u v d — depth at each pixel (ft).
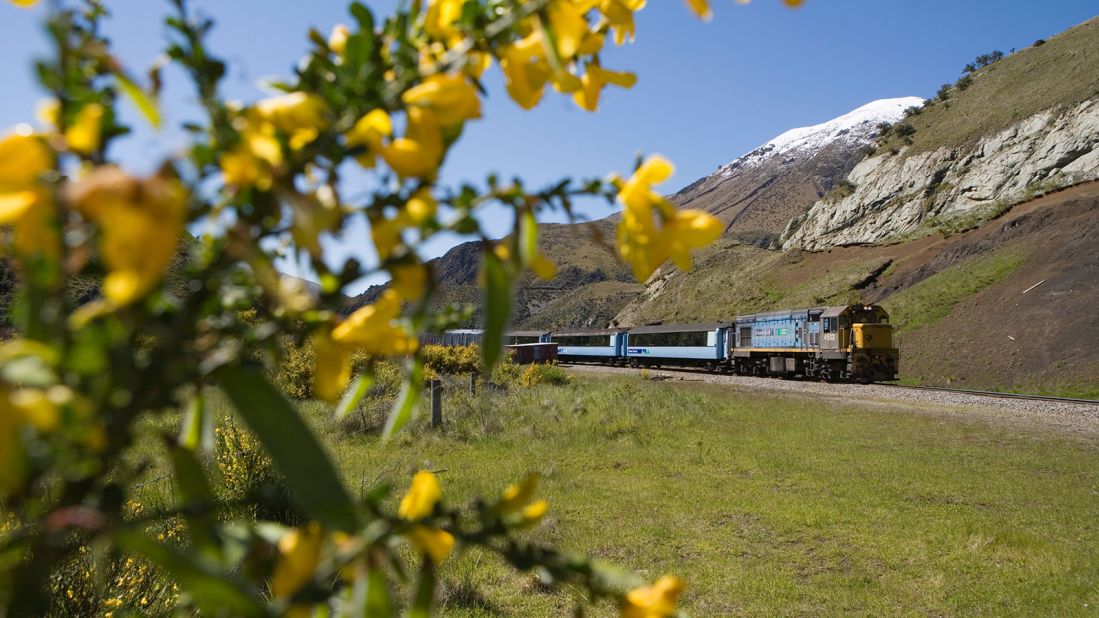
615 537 19.27
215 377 1.54
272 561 1.65
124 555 8.48
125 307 1.27
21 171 1.13
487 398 44.86
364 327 1.74
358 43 1.67
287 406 1.56
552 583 1.84
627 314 189.78
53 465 1.13
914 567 17.49
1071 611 15.02
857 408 48.03
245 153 1.37
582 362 141.08
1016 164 139.85
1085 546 18.79
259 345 1.66
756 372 92.48
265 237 1.54
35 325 1.18
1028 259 85.10
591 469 27.53
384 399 35.47
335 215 1.54
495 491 22.99
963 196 147.33
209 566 1.25
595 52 2.02
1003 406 49.19
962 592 15.98
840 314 74.08
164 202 1.01
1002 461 29.43
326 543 1.62
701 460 29.37
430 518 1.77
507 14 1.86
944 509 22.26
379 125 1.66
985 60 223.92
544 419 38.73
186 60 1.52
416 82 1.75
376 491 1.70
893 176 172.76
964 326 78.84
